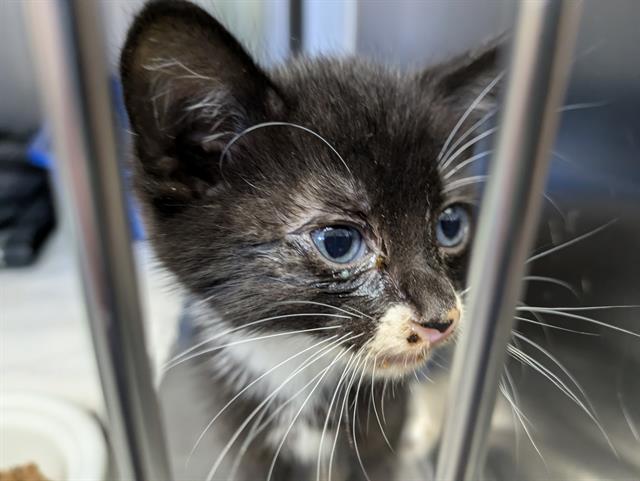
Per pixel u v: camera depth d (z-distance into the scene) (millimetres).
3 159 249
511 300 74
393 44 182
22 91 261
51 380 170
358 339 125
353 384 146
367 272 125
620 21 128
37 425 147
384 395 152
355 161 125
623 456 139
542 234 150
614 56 131
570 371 148
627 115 132
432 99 142
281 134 127
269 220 126
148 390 77
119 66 107
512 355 139
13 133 265
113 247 66
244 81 122
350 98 134
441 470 87
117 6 109
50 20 56
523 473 140
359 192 125
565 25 61
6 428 147
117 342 71
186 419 150
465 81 143
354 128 128
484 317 75
